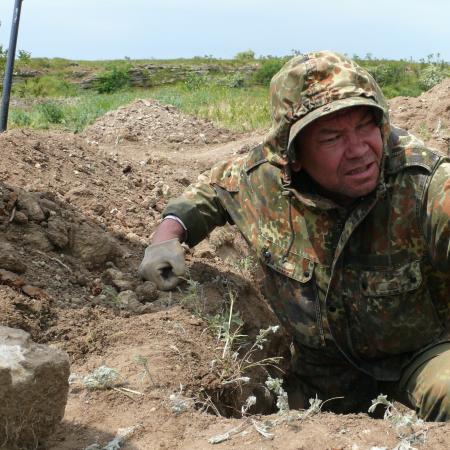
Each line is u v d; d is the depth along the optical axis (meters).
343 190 2.69
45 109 11.14
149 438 2.27
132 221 4.12
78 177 4.49
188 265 3.71
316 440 2.17
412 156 2.74
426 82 22.75
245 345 3.26
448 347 2.89
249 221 3.11
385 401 2.38
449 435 2.17
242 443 2.21
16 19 7.35
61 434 2.27
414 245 2.78
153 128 9.54
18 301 2.84
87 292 3.22
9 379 1.93
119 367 2.68
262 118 11.44
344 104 2.52
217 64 41.12
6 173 3.98
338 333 2.99
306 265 2.95
